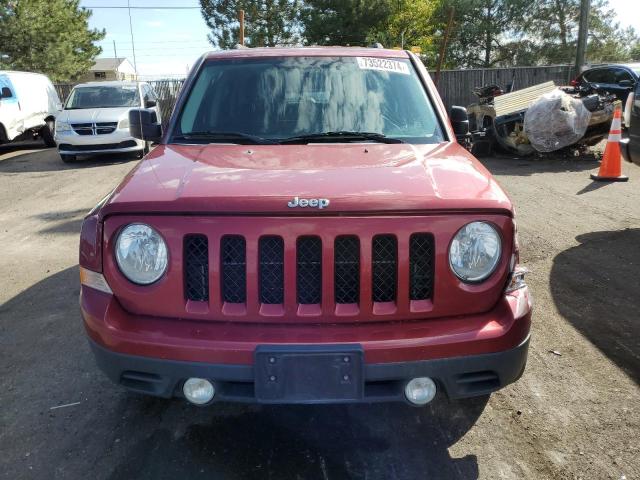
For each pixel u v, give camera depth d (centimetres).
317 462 269
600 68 1480
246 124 346
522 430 292
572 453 274
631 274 501
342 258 236
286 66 376
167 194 242
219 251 232
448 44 3412
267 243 235
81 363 362
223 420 301
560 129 1016
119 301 246
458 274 239
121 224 240
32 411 311
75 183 1022
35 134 1606
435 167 274
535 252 563
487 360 238
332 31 2859
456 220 236
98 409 312
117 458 272
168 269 236
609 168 888
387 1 2834
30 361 367
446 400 319
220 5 3175
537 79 2211
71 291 487
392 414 307
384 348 228
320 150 304
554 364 355
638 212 701
